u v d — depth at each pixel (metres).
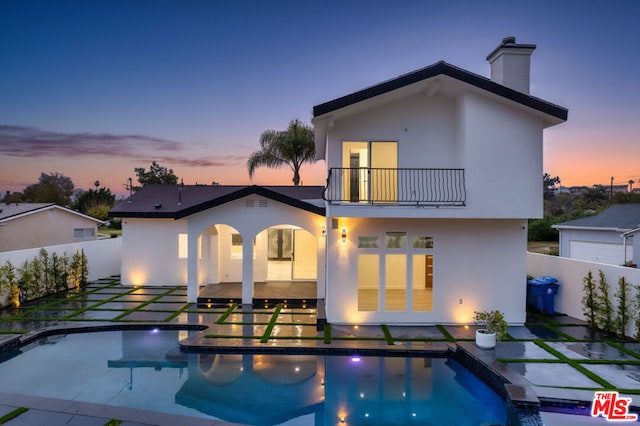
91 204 35.09
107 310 12.75
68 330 10.85
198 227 13.68
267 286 15.61
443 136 11.26
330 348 9.41
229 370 8.62
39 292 14.53
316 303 13.57
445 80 10.27
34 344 10.12
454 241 11.35
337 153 11.20
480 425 6.54
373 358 9.25
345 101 10.09
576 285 11.87
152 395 7.45
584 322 11.42
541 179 10.50
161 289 16.20
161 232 16.91
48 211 18.12
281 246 17.09
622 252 18.73
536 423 6.24
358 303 12.21
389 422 6.62
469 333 10.52
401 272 14.94
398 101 11.27
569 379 7.49
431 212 10.48
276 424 6.55
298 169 26.17
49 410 6.23
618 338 10.02
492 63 12.05
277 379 8.20
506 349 9.19
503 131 10.51
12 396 6.71
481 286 11.33
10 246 16.34
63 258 15.77
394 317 11.34
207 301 13.73
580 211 32.56
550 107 10.16
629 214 20.14
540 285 12.37
